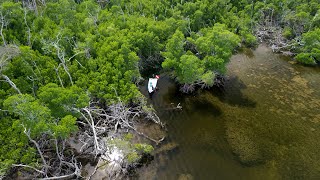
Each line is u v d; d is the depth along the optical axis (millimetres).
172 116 51156
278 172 41062
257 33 74062
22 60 48094
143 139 46812
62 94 41844
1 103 43188
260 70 62375
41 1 76812
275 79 59531
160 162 43062
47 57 51656
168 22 64188
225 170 41594
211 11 73062
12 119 42188
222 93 56031
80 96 43938
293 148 44531
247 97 54812
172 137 47125
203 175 41031
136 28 61906
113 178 41062
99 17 66000
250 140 46031
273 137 46469
